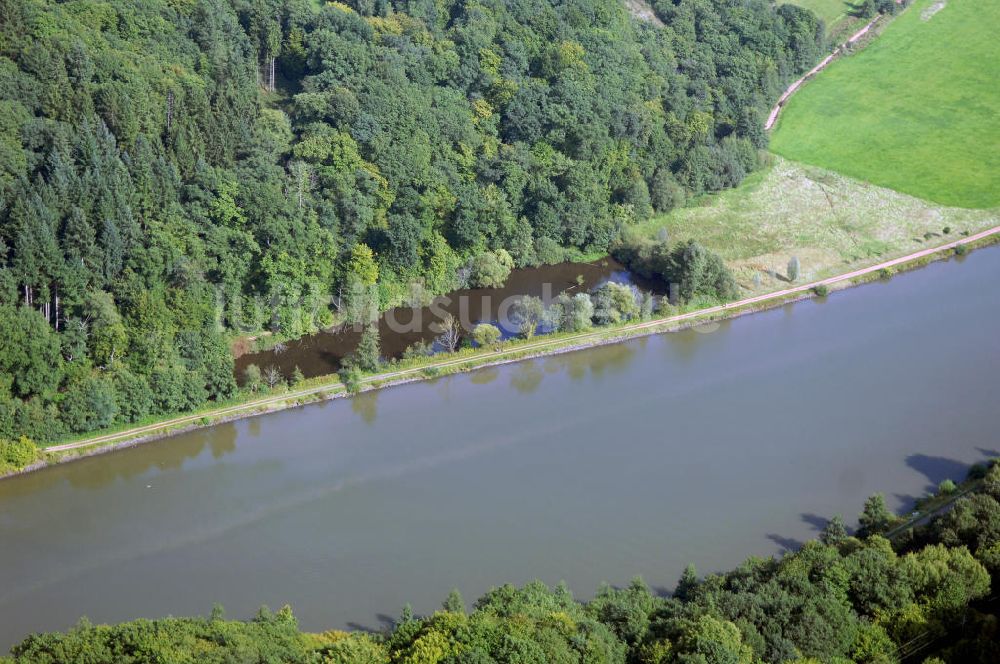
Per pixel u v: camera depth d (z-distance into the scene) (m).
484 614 98.12
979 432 151.12
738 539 128.12
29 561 124.31
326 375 164.62
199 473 141.62
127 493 137.50
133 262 160.50
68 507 134.50
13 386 146.88
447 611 106.81
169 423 150.50
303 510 134.00
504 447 148.75
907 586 102.50
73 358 152.88
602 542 127.50
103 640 95.06
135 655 91.44
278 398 158.25
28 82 167.75
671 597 114.75
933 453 146.12
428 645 90.12
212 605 116.81
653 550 126.06
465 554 125.31
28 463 140.12
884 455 146.00
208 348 160.88
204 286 167.50
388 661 92.44
